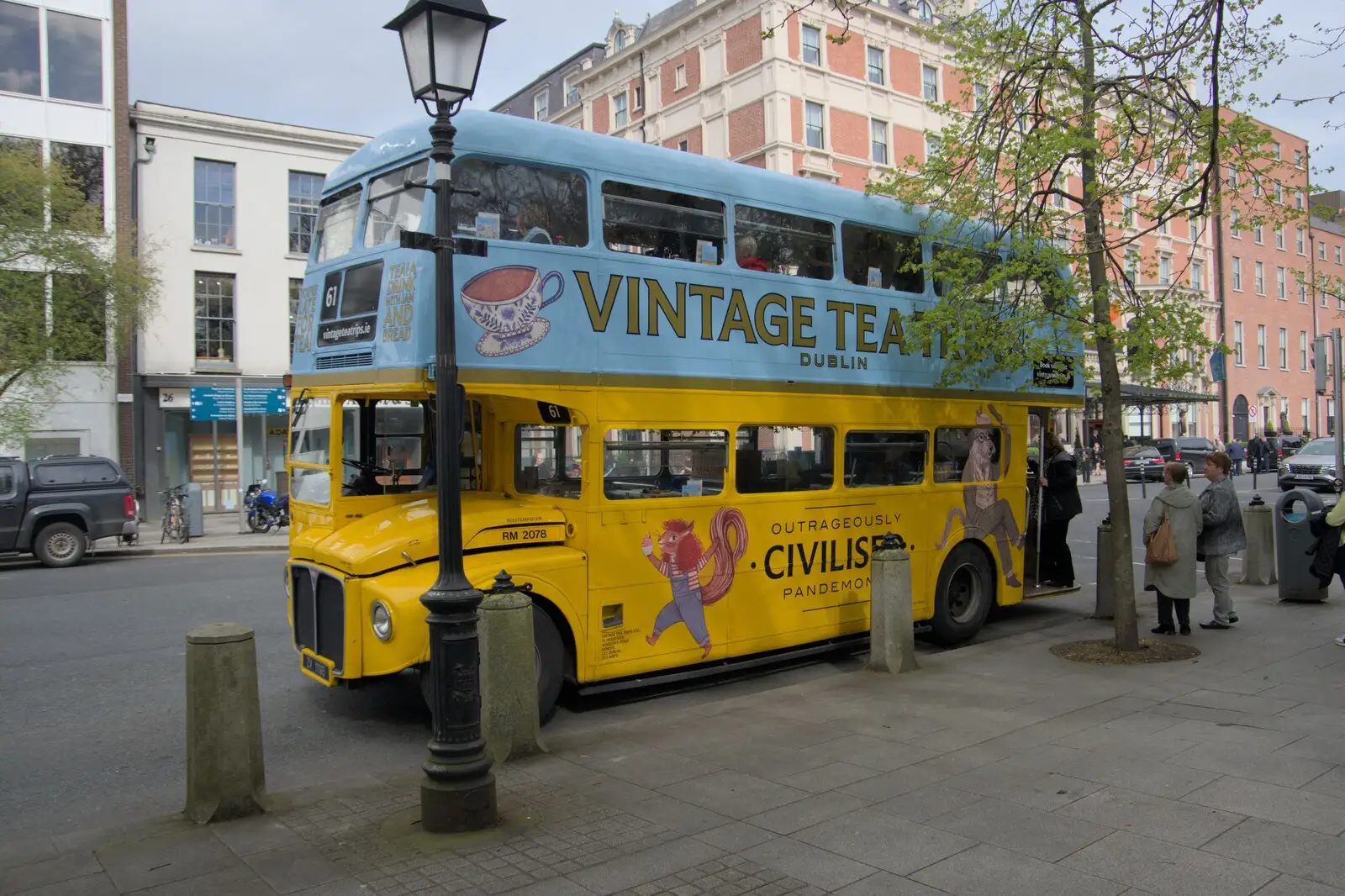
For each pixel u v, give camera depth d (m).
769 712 7.20
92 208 21.17
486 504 7.61
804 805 5.19
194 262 26.50
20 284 18.92
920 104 39.03
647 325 7.71
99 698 8.19
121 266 20.58
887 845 4.62
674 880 4.28
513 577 6.91
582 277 7.36
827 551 9.01
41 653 9.89
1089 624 10.92
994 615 11.95
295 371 8.23
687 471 8.02
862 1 8.49
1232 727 6.39
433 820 4.86
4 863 4.54
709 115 37.94
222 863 4.52
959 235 10.12
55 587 14.62
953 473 10.30
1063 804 5.09
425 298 6.56
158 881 4.32
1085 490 33.41
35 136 24.16
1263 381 54.19
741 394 8.32
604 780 5.69
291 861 4.54
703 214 8.20
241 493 27.17
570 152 7.37
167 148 26.14
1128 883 4.12
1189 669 8.12
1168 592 9.45
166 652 9.93
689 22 38.56
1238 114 8.12
